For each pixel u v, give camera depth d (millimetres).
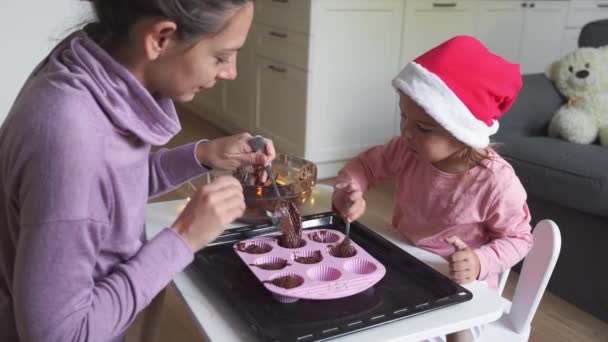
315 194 1334
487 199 1157
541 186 2027
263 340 787
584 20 3697
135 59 794
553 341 1796
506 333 1154
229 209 839
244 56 3359
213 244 1054
